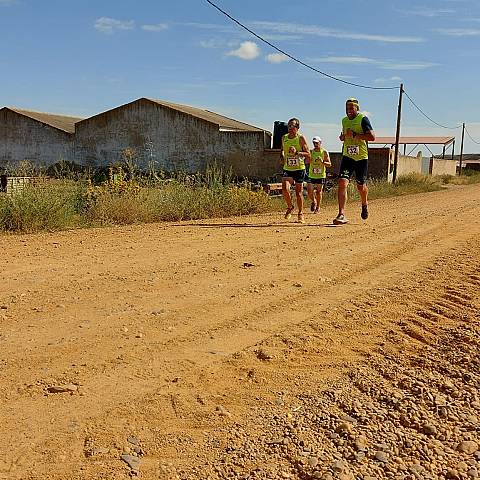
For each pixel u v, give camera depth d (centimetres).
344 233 1038
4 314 493
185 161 4388
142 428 328
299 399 371
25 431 317
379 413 354
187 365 408
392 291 615
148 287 600
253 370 407
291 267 720
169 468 296
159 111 4434
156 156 4456
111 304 534
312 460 305
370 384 390
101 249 816
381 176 3800
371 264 754
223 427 335
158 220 1315
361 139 1183
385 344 463
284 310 540
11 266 685
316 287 626
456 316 532
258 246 871
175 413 346
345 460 308
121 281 621
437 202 2138
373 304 566
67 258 742
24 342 432
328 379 399
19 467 288
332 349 451
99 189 1338
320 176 1502
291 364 421
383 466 304
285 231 1052
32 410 338
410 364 424
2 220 1055
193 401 360
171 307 533
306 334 477
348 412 355
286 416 348
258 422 342
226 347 445
